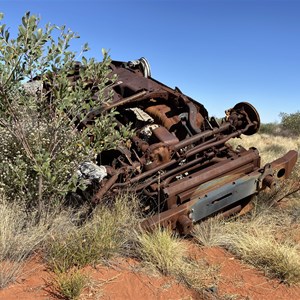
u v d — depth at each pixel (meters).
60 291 3.15
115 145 4.66
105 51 4.50
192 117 5.50
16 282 3.26
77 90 4.55
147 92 5.67
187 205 4.07
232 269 3.81
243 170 4.69
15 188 4.53
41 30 3.97
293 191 5.79
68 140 4.63
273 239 4.40
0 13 3.74
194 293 3.37
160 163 4.68
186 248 4.13
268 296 3.41
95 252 3.66
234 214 4.92
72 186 4.31
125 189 4.57
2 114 4.14
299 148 11.08
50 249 3.74
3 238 3.70
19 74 4.06
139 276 3.54
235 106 5.74
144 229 3.92
